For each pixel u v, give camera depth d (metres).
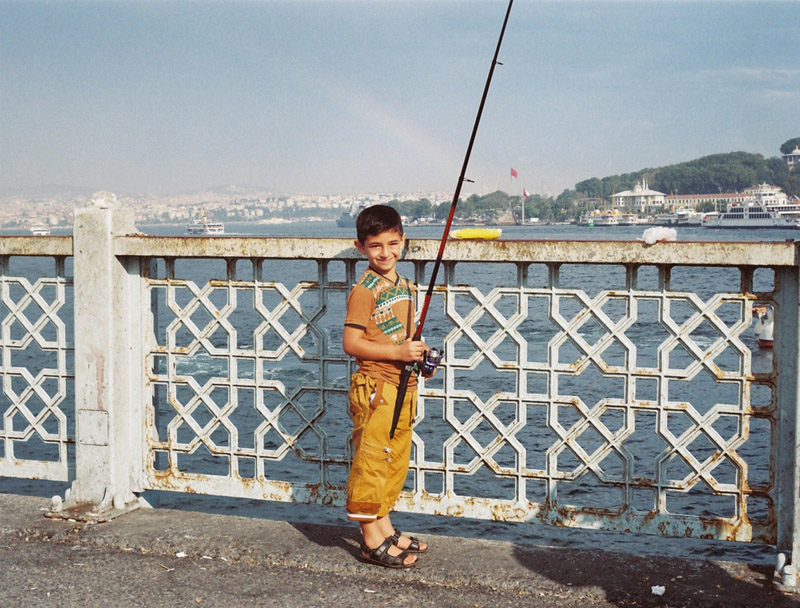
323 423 12.08
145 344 3.56
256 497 3.41
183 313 3.47
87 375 3.52
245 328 24.22
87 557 3.12
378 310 2.82
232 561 3.07
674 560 2.96
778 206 169.38
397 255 2.86
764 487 2.86
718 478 9.18
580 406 3.00
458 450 10.73
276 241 3.22
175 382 3.50
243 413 12.85
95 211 3.45
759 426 11.82
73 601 2.73
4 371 3.76
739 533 2.88
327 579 2.89
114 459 3.53
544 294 3.01
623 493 2.99
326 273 3.22
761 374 2.82
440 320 25.02
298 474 9.46
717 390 14.60
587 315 2.97
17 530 3.37
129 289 3.54
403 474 2.98
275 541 3.21
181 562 3.06
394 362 2.82
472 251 3.01
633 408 2.95
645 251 2.82
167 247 3.37
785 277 2.75
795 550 2.72
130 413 3.58
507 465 9.95
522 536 7.11
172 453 3.54
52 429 12.29
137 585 2.86
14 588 2.84
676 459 10.09
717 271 51.88
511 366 3.07
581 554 3.03
